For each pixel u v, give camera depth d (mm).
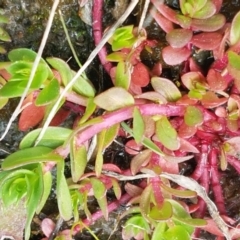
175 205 272
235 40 259
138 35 265
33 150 260
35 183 260
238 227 288
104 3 273
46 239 292
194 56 275
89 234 303
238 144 276
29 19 277
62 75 260
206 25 260
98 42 271
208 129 279
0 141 288
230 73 260
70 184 278
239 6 271
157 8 261
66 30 266
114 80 268
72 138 260
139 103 267
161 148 276
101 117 261
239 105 269
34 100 266
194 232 285
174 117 275
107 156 291
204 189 276
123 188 292
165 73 280
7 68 255
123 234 287
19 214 281
